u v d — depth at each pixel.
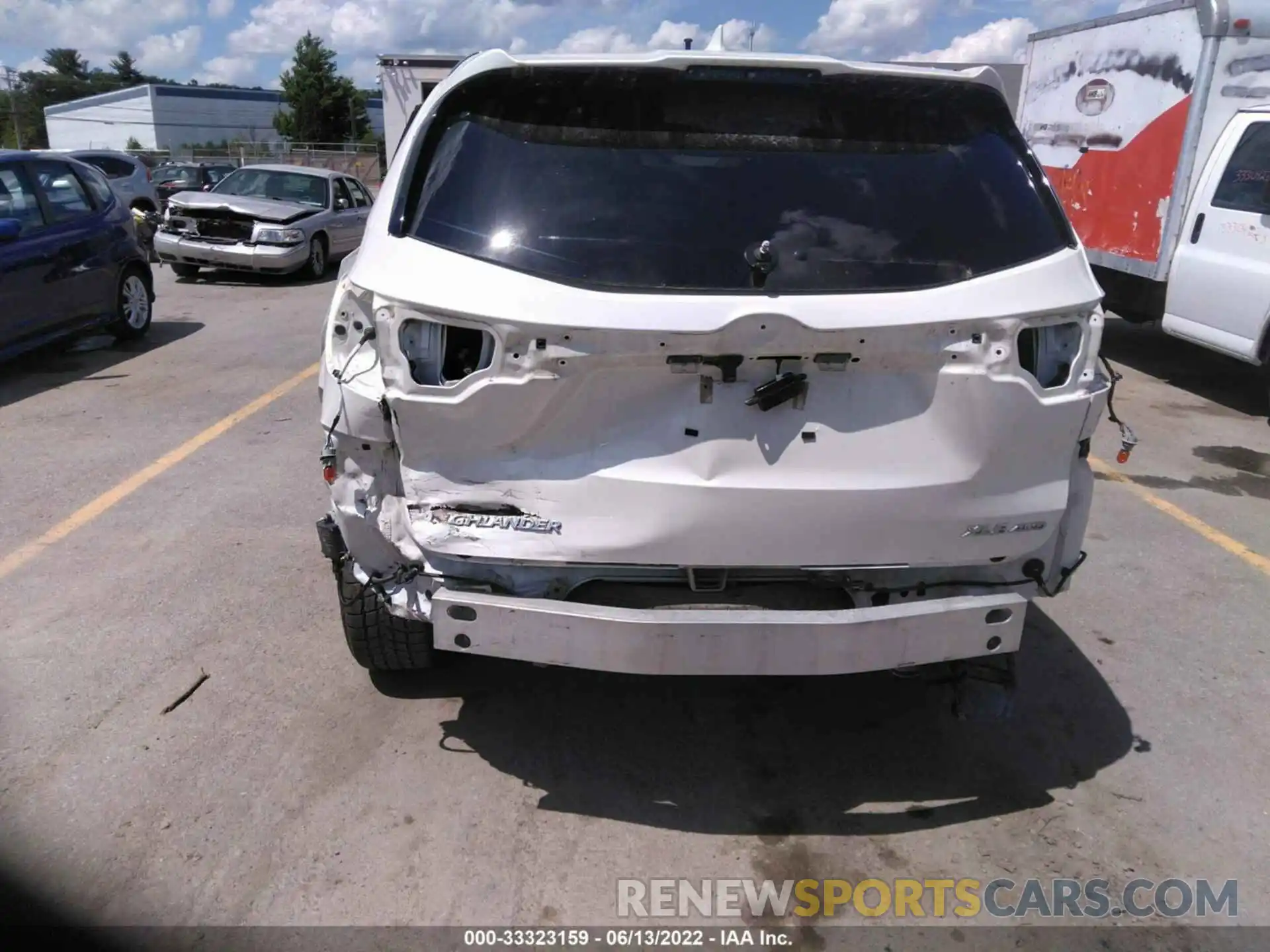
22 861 2.74
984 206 2.79
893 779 3.21
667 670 2.59
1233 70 7.84
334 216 14.47
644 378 2.52
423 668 3.49
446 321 2.52
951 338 2.53
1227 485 6.09
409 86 17.33
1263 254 7.35
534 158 2.76
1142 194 8.62
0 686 3.55
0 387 7.69
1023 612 2.71
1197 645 4.10
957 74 2.90
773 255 2.62
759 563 2.65
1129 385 8.58
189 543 4.77
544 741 3.34
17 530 4.91
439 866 2.78
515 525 2.64
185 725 3.35
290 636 3.93
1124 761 3.33
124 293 9.23
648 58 2.80
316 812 2.96
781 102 2.84
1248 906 2.72
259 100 74.56
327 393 2.74
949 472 2.63
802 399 2.55
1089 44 9.40
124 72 104.94
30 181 8.12
